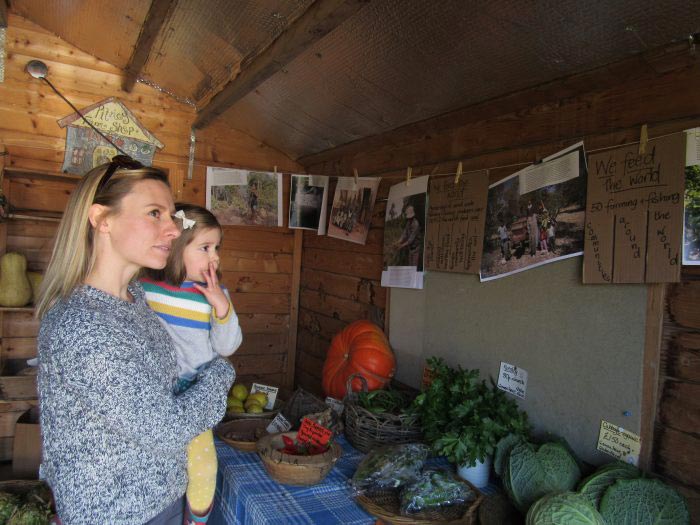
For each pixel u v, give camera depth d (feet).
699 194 4.38
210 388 3.82
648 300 4.78
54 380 3.19
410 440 6.30
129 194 3.49
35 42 10.16
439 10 4.91
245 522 5.19
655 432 4.72
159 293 4.66
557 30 4.63
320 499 5.27
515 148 6.34
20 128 10.09
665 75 4.71
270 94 8.73
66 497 3.29
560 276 5.65
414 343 8.00
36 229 10.40
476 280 6.84
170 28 7.91
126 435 3.24
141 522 3.52
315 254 11.60
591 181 5.28
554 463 4.81
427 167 7.89
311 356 11.65
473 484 5.50
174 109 11.27
